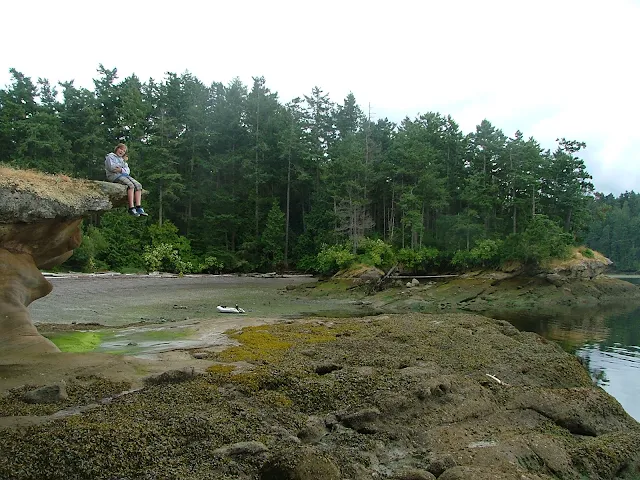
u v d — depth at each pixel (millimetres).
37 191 9719
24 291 9797
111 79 57125
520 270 35094
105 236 43281
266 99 58938
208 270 49938
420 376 8664
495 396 8703
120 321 18688
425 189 44688
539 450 6590
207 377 7758
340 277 37625
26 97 49500
